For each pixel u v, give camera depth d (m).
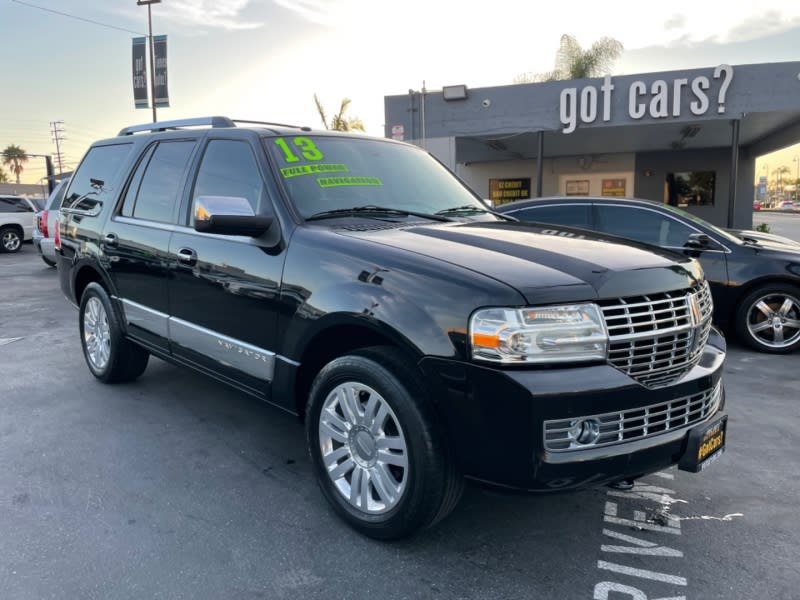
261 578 2.59
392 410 2.66
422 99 14.62
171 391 4.92
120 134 5.10
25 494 3.27
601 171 20.17
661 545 2.88
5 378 5.26
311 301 2.96
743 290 6.40
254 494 3.31
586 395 2.38
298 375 3.11
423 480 2.58
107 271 4.63
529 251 2.83
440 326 2.50
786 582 2.60
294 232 3.18
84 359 5.88
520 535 2.95
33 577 2.57
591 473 2.42
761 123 14.19
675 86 12.78
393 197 3.76
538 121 13.92
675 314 2.71
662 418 2.60
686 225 6.65
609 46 20.73
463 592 2.52
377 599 2.47
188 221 3.89
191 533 2.93
